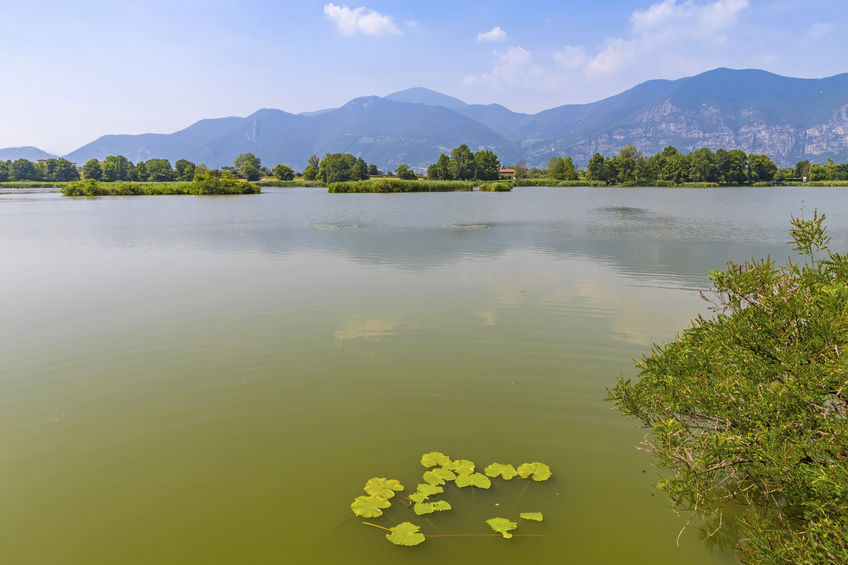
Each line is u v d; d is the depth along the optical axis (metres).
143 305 13.70
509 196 87.25
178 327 11.59
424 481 5.42
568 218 42.66
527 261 20.75
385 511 4.96
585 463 5.82
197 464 5.89
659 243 26.36
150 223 39.34
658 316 12.28
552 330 11.14
